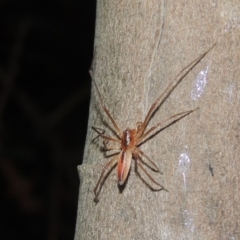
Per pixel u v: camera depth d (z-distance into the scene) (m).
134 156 0.28
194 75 0.28
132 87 0.28
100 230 0.28
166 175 0.28
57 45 0.53
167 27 0.28
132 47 0.28
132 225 0.28
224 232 0.27
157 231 0.28
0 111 0.49
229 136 0.28
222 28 0.28
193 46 0.28
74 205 0.50
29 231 0.50
